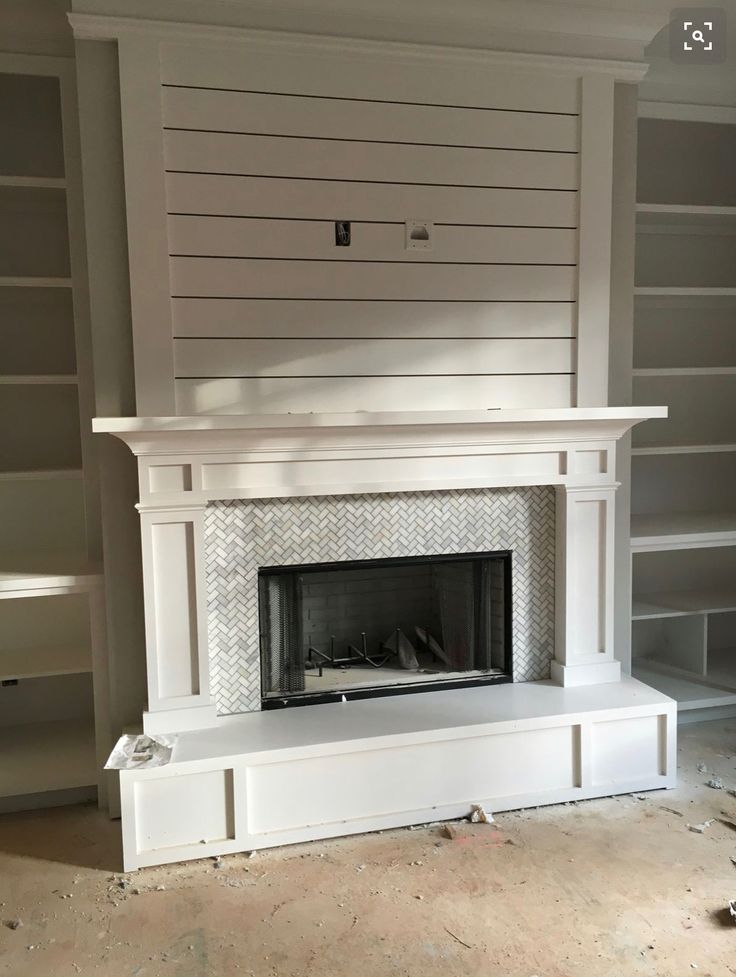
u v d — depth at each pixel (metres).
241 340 2.79
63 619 3.45
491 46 2.88
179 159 2.68
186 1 2.61
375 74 2.81
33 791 2.92
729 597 3.91
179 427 2.60
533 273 3.03
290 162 2.77
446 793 2.84
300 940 2.22
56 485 3.40
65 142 2.83
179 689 2.82
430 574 3.36
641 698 3.06
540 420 2.91
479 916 2.30
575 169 3.03
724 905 2.34
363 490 2.90
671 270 3.92
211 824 2.64
